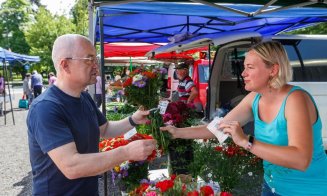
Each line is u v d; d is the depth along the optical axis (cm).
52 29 3170
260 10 305
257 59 175
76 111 179
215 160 318
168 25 571
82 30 2514
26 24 4231
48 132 160
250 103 203
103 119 222
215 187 226
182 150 312
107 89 1120
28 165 584
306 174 179
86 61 177
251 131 381
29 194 445
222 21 529
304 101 168
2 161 610
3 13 4134
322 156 179
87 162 156
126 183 316
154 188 215
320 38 470
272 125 176
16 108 1516
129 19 512
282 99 174
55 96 173
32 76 1524
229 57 536
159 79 251
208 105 539
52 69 3225
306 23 593
